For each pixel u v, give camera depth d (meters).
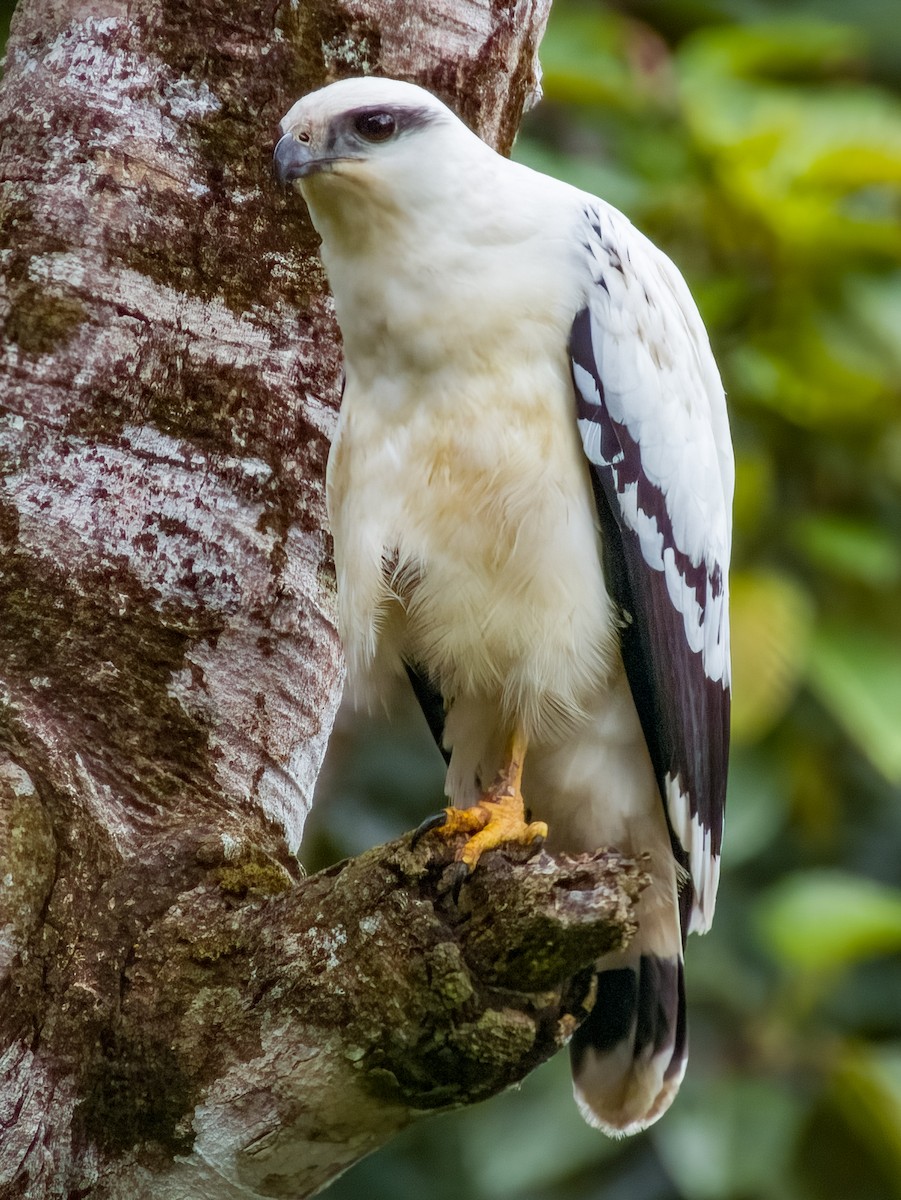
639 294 6.91
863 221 10.02
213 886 5.84
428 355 6.45
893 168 10.05
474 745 7.17
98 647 6.38
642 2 12.01
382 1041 5.38
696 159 10.27
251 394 6.82
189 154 6.84
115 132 6.75
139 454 6.59
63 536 6.42
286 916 5.59
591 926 5.30
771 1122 9.95
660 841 7.09
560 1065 10.30
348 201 6.41
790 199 9.96
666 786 6.90
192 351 6.73
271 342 6.91
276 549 6.83
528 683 6.66
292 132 6.45
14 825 5.81
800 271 10.27
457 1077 5.42
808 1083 10.27
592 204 6.91
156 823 6.17
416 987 5.35
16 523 6.40
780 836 10.93
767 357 10.30
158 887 5.82
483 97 7.66
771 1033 10.37
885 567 10.05
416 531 6.54
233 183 6.90
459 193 6.45
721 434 7.68
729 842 9.96
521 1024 5.36
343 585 6.76
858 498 10.62
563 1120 10.05
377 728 10.28
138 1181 5.59
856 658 9.88
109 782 6.25
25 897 5.70
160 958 5.66
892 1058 10.16
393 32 7.35
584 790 7.00
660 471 6.93
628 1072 7.05
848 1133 10.22
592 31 10.77
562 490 6.49
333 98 6.45
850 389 10.26
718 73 10.62
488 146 7.01
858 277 10.30
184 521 6.62
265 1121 5.52
